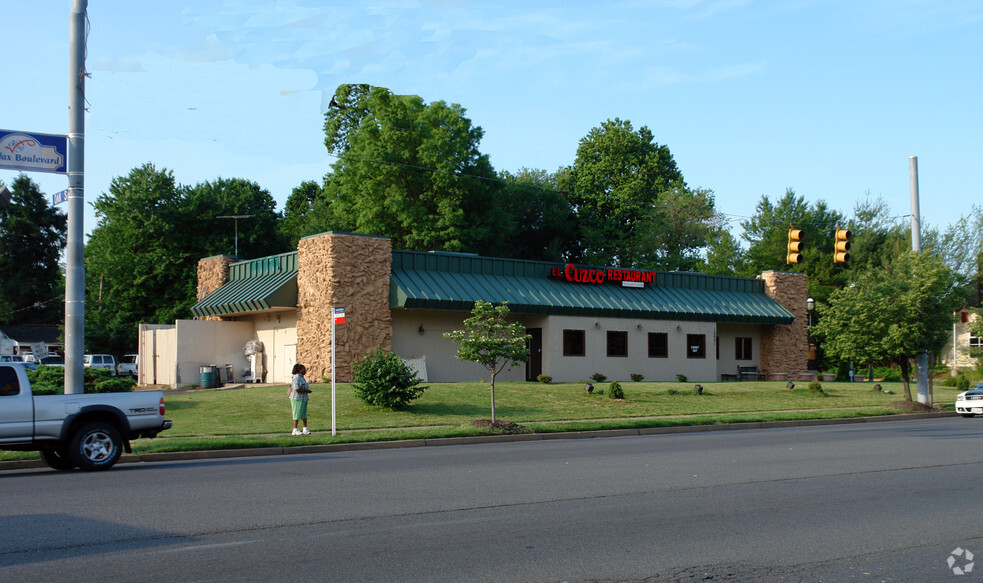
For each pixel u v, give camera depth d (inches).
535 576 266.8
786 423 965.8
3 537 319.0
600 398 1135.6
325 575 265.7
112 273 2116.1
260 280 1421.0
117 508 382.6
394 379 986.1
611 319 1493.6
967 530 342.3
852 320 1165.7
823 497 421.7
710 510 384.5
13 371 537.3
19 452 633.6
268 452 676.7
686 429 913.5
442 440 766.5
